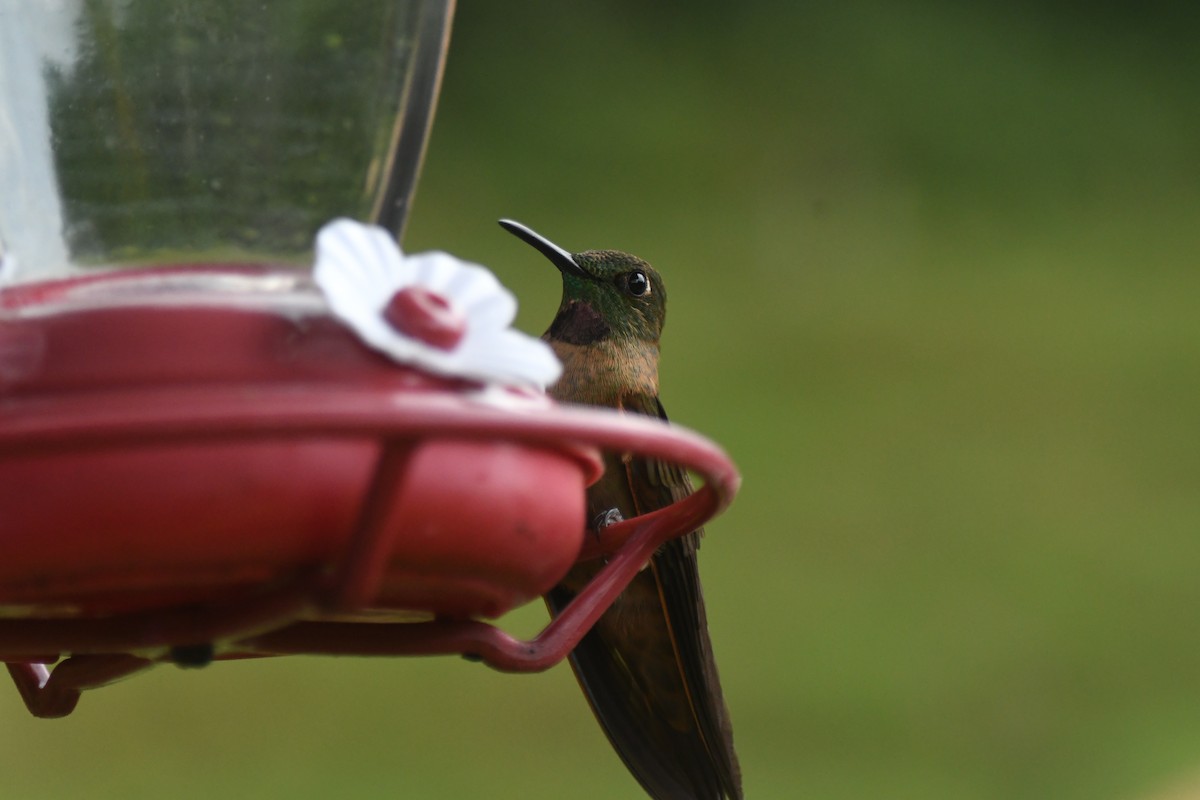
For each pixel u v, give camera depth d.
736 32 28.00
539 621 14.06
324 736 12.59
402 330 2.76
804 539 16.66
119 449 2.57
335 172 3.65
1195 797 12.98
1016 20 29.58
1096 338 21.50
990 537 16.95
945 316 21.75
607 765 12.51
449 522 2.74
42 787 11.73
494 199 22.91
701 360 20.17
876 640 14.93
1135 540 17.06
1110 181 26.09
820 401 19.53
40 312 2.77
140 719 12.65
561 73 26.11
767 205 23.95
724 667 14.27
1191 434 19.44
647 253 22.30
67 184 3.50
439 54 3.88
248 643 3.07
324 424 2.41
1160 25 29.84
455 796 11.98
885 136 26.16
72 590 2.68
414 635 3.06
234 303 2.75
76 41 3.52
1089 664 14.79
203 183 3.54
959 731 13.82
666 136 25.02
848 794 12.83
